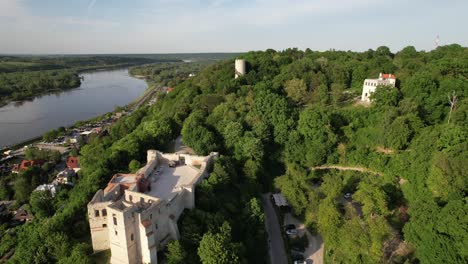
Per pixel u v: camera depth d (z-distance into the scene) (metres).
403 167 89.56
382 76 127.50
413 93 110.31
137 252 57.00
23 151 175.88
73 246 60.69
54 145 183.50
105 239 60.53
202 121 120.56
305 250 76.19
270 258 73.62
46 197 102.06
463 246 55.31
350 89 147.62
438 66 119.44
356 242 64.56
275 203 91.12
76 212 71.12
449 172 72.06
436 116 101.50
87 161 124.06
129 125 162.50
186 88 189.50
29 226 79.25
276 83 148.00
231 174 89.00
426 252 59.28
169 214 62.81
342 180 96.56
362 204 80.94
